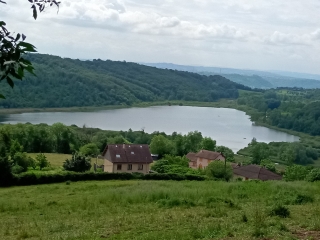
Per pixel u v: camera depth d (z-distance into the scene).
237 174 66.62
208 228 12.93
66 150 89.12
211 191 25.25
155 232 13.38
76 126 120.81
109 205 22.36
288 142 118.69
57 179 42.41
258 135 139.25
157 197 23.77
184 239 11.87
